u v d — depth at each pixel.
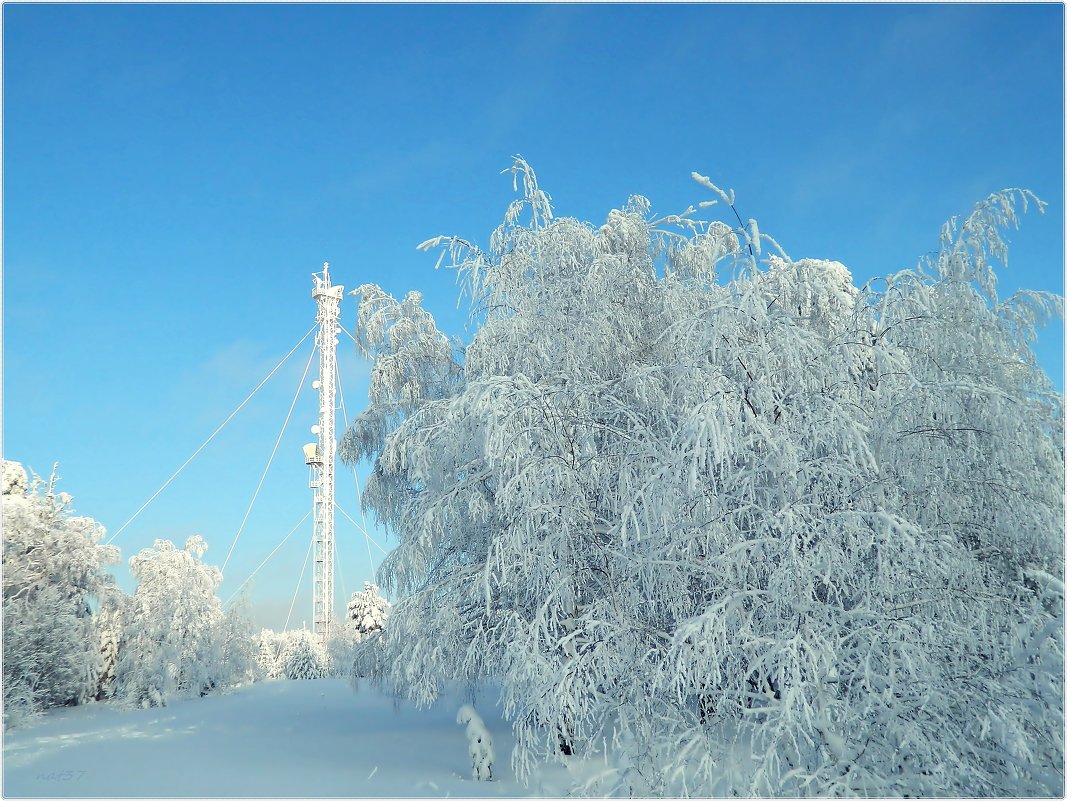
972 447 8.14
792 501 7.66
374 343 16.39
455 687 13.22
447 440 11.23
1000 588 8.20
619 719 8.08
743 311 8.09
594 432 10.15
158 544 25.41
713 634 7.01
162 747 13.10
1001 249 9.67
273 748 12.98
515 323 11.67
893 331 9.19
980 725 6.89
